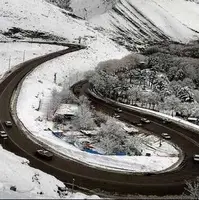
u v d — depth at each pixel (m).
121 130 78.25
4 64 126.19
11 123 77.44
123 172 59.97
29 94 99.12
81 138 77.06
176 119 97.06
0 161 52.19
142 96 114.00
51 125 82.31
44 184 47.72
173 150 76.38
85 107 89.88
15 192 38.78
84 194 48.34
